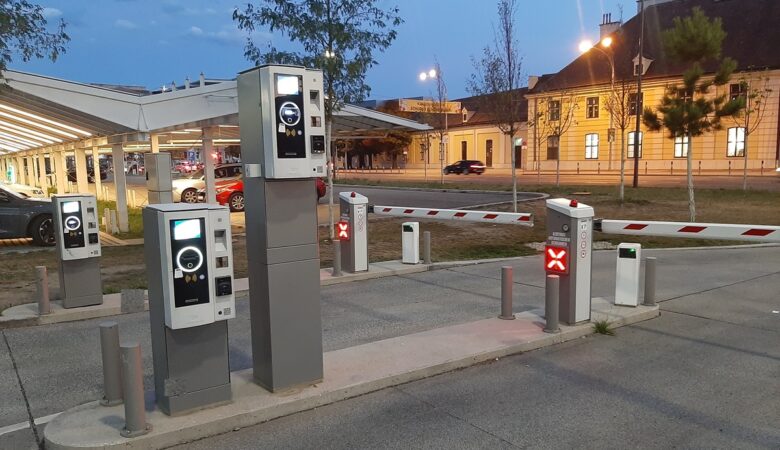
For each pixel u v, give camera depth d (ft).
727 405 14.87
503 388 16.06
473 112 216.95
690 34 49.01
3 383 17.02
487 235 47.26
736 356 18.51
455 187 102.89
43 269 23.32
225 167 73.41
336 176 169.99
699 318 22.81
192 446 12.78
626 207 64.18
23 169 127.44
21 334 21.84
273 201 14.21
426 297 26.96
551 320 20.01
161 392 13.55
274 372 14.66
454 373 17.22
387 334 21.26
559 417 14.24
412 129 61.62
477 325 21.08
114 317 24.16
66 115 44.70
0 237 42.37
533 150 180.24
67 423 13.16
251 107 14.26
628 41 163.02
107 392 14.24
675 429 13.58
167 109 43.11
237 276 31.37
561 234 20.67
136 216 62.03
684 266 33.73
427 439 13.15
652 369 17.42
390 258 36.81
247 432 13.46
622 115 93.09
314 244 15.06
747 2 148.97
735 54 140.77
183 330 13.29
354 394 15.44
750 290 27.40
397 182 126.52
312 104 14.21
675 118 49.03
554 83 172.96
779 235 20.88
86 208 23.82
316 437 13.25
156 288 13.19
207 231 13.04
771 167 137.49
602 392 15.74
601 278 30.76
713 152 146.20
